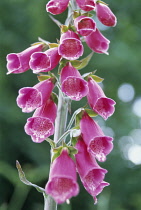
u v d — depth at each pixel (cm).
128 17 1418
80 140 350
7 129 1184
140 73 1335
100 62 1276
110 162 1395
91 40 379
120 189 1352
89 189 333
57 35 1330
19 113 1195
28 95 359
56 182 320
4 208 746
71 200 1243
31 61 350
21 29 1309
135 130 1472
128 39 1396
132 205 1263
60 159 329
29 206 1227
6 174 870
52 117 361
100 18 389
